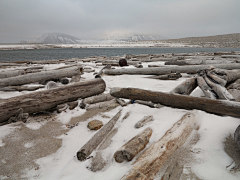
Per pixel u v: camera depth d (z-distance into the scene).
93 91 5.01
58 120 3.79
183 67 8.59
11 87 6.14
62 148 2.76
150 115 3.54
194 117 3.20
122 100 4.54
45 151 2.68
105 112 4.12
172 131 2.67
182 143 2.56
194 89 5.11
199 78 4.47
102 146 2.65
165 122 3.28
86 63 15.77
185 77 8.20
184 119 3.07
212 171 2.00
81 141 2.95
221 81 4.07
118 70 9.36
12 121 3.56
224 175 1.93
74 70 7.72
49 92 4.16
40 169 2.29
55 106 4.29
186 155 2.33
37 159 2.49
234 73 5.11
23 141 2.90
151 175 1.86
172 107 3.96
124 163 2.23
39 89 6.44
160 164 2.05
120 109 4.15
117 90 4.62
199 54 20.47
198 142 2.63
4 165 2.34
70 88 4.53
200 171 2.02
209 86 4.16
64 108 4.28
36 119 3.79
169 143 2.38
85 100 4.60
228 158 2.22
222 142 2.58
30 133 3.15
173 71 8.66
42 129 3.34
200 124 3.14
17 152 2.62
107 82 7.54
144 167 1.92
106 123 3.37
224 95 3.79
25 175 2.18
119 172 2.04
